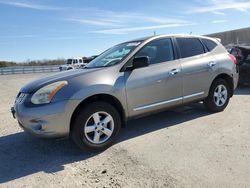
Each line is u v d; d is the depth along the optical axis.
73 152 4.65
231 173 3.63
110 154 4.48
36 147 4.96
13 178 3.85
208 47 6.30
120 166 4.03
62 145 4.99
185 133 5.23
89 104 4.46
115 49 5.75
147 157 4.27
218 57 6.34
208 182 3.44
